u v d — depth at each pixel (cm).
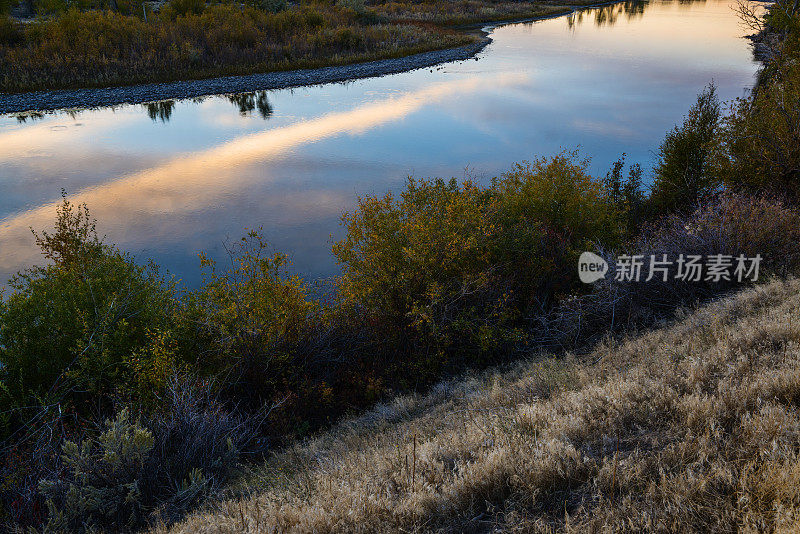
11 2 5634
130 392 738
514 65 4612
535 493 343
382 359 986
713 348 517
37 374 779
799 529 249
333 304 1058
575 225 1223
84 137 2552
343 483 428
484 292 1002
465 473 389
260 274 931
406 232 1029
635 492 328
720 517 287
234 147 2505
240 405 860
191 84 3594
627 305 883
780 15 2092
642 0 12481
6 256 1439
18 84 3256
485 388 734
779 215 923
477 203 1168
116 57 3784
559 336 923
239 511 433
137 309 884
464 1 9062
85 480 521
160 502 535
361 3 6512
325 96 3475
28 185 1956
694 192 1560
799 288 677
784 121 1366
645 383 476
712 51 5306
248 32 4459
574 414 450
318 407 873
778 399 384
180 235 1606
